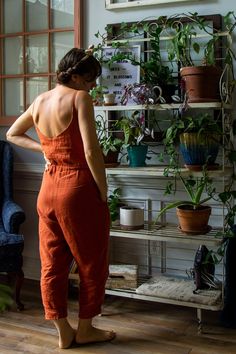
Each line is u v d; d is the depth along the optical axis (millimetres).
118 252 3088
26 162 3287
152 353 2262
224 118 2531
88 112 2084
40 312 2764
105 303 2869
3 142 3227
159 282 2719
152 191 2941
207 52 2533
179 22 2689
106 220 2248
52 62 3184
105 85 2791
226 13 2656
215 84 2420
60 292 2285
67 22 3107
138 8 2859
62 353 2268
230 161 2535
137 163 2699
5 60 3332
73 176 2156
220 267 2801
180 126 2400
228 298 2494
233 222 2645
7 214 2822
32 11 3207
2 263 2666
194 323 2592
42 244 2301
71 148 2135
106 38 2898
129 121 2723
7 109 3354
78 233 2178
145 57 2832
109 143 2652
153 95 2533
